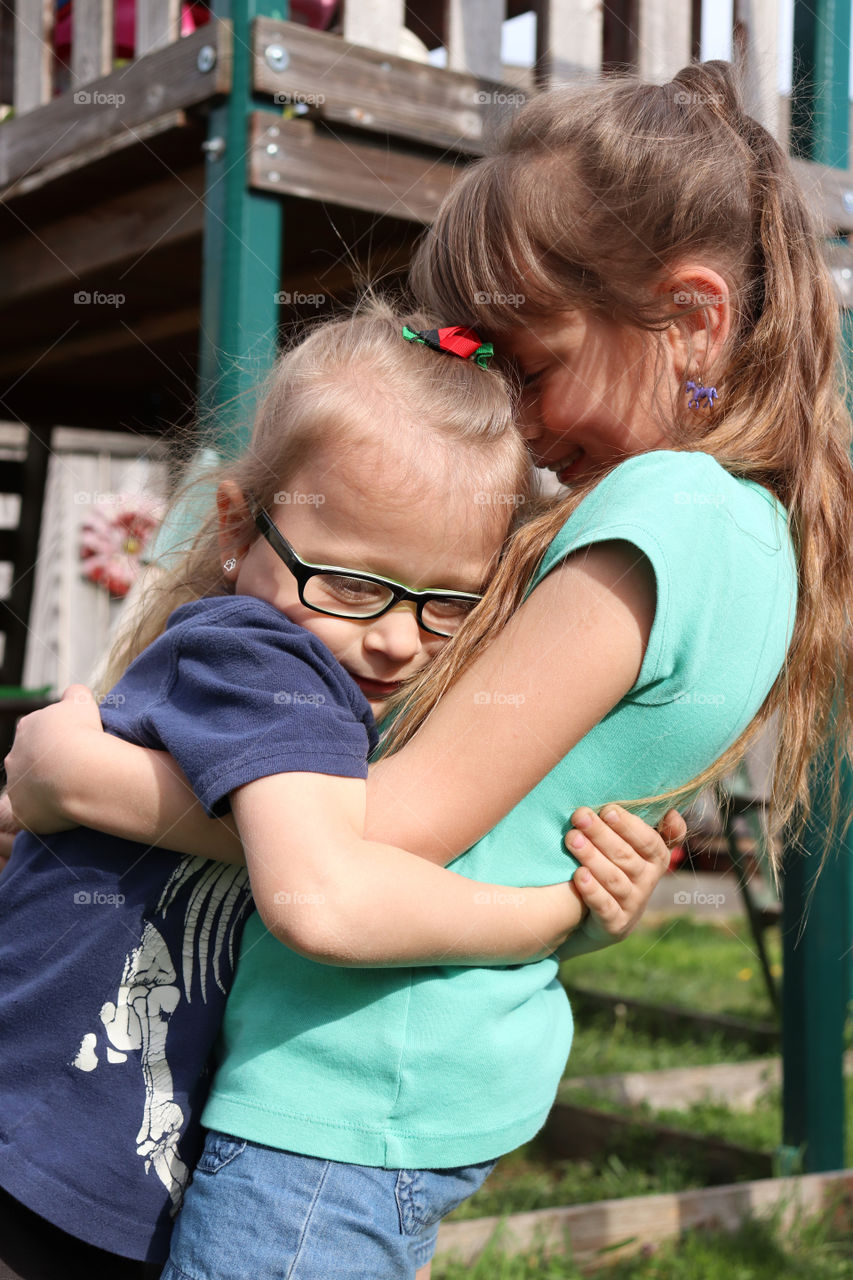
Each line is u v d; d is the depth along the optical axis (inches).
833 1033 109.3
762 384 51.0
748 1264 93.2
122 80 92.4
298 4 111.2
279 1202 40.6
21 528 225.1
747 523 46.4
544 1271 89.4
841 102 106.0
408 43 98.8
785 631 47.7
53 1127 42.3
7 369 167.5
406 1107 42.0
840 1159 108.8
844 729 57.1
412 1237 42.5
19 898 45.7
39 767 44.9
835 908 109.1
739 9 102.3
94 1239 41.4
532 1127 45.2
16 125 104.9
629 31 103.5
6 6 166.4
